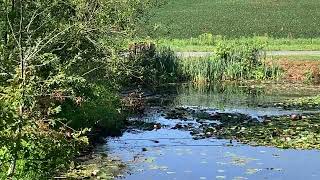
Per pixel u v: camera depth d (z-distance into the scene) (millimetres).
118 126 22734
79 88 20672
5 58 11938
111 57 22078
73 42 19984
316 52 48500
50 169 11586
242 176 16266
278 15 80812
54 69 16688
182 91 35500
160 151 19328
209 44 55531
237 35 66875
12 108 9375
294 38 62469
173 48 51625
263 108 28859
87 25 20375
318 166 17406
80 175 16016
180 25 73500
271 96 33281
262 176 16297
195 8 86500
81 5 20125
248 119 25391
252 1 91062
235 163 17703
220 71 40875
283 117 25781
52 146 10078
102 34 21922
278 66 41281
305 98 31938
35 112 10531
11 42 13617
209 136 21828
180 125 23875
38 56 14164
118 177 16047
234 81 40344
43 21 18406
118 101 25469
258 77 41000
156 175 16359
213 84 38969
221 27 73000
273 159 18203
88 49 21297
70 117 19859
